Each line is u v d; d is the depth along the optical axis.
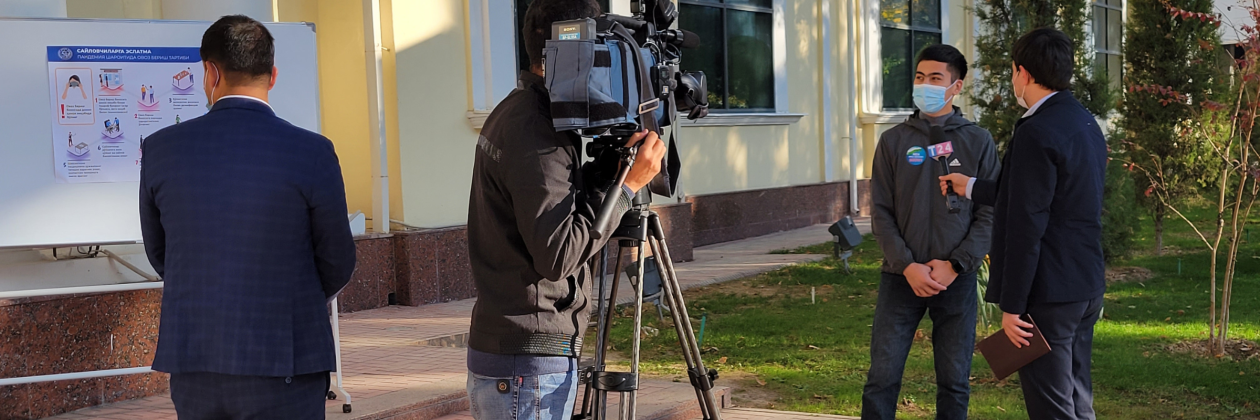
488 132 2.50
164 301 2.80
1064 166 3.38
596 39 2.39
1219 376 5.75
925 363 6.18
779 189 13.52
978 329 7.23
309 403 2.87
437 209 8.53
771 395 5.65
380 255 8.08
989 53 9.02
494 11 8.82
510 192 2.41
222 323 2.72
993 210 3.84
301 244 2.83
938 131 4.00
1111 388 5.59
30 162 4.23
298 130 2.89
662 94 2.59
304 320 2.83
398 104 8.16
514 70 9.05
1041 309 3.46
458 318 7.56
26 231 4.22
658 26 2.80
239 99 2.86
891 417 4.12
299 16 8.20
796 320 7.74
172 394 2.87
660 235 2.78
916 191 3.97
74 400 4.74
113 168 4.34
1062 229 3.44
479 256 2.59
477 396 2.61
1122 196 9.41
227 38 2.84
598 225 2.38
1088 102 9.12
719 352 6.74
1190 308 8.00
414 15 8.26
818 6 14.20
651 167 2.53
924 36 16.19
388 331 7.00
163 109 4.40
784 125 13.68
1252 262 10.62
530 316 2.54
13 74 4.20
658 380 5.73
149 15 7.25
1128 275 9.86
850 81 14.84
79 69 4.28
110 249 5.11
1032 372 3.51
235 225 2.75
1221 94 10.88
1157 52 11.09
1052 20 8.85
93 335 4.80
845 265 10.13
